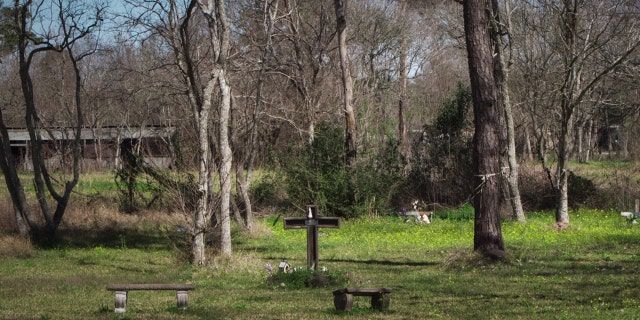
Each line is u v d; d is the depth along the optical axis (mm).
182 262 20078
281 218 34750
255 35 36281
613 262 19422
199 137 19812
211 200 20531
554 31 32906
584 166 53219
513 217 32062
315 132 35844
